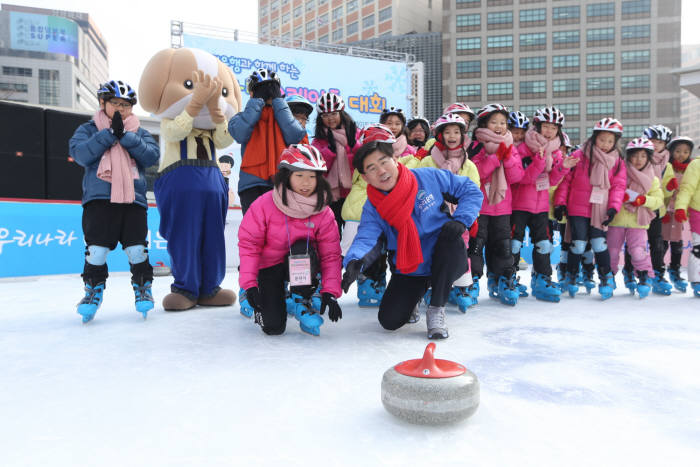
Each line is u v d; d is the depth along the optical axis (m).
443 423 1.23
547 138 3.29
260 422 1.28
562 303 3.34
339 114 3.12
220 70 3.06
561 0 56.72
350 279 2.07
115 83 2.63
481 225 3.12
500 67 58.25
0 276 4.60
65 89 112.31
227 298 3.25
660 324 2.60
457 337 2.28
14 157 5.04
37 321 2.70
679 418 1.31
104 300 3.50
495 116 3.07
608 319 2.74
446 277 2.26
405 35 61.50
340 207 3.30
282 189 2.19
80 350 2.05
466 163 2.93
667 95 55.25
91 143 2.54
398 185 2.12
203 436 1.19
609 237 3.67
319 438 1.17
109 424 1.27
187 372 1.73
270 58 8.88
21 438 1.18
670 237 4.02
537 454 1.09
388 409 1.28
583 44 56.75
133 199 2.64
